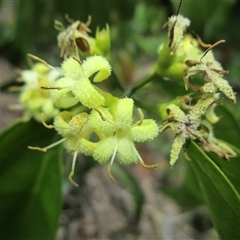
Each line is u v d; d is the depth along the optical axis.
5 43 0.14
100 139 0.06
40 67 0.09
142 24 0.15
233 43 0.13
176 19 0.07
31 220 0.09
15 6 0.13
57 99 0.07
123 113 0.06
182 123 0.07
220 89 0.07
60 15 0.11
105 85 0.10
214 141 0.07
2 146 0.08
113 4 0.11
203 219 0.14
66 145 0.07
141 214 0.13
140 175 0.16
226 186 0.07
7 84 0.12
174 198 0.12
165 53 0.07
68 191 0.13
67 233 0.13
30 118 0.08
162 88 0.09
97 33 0.08
